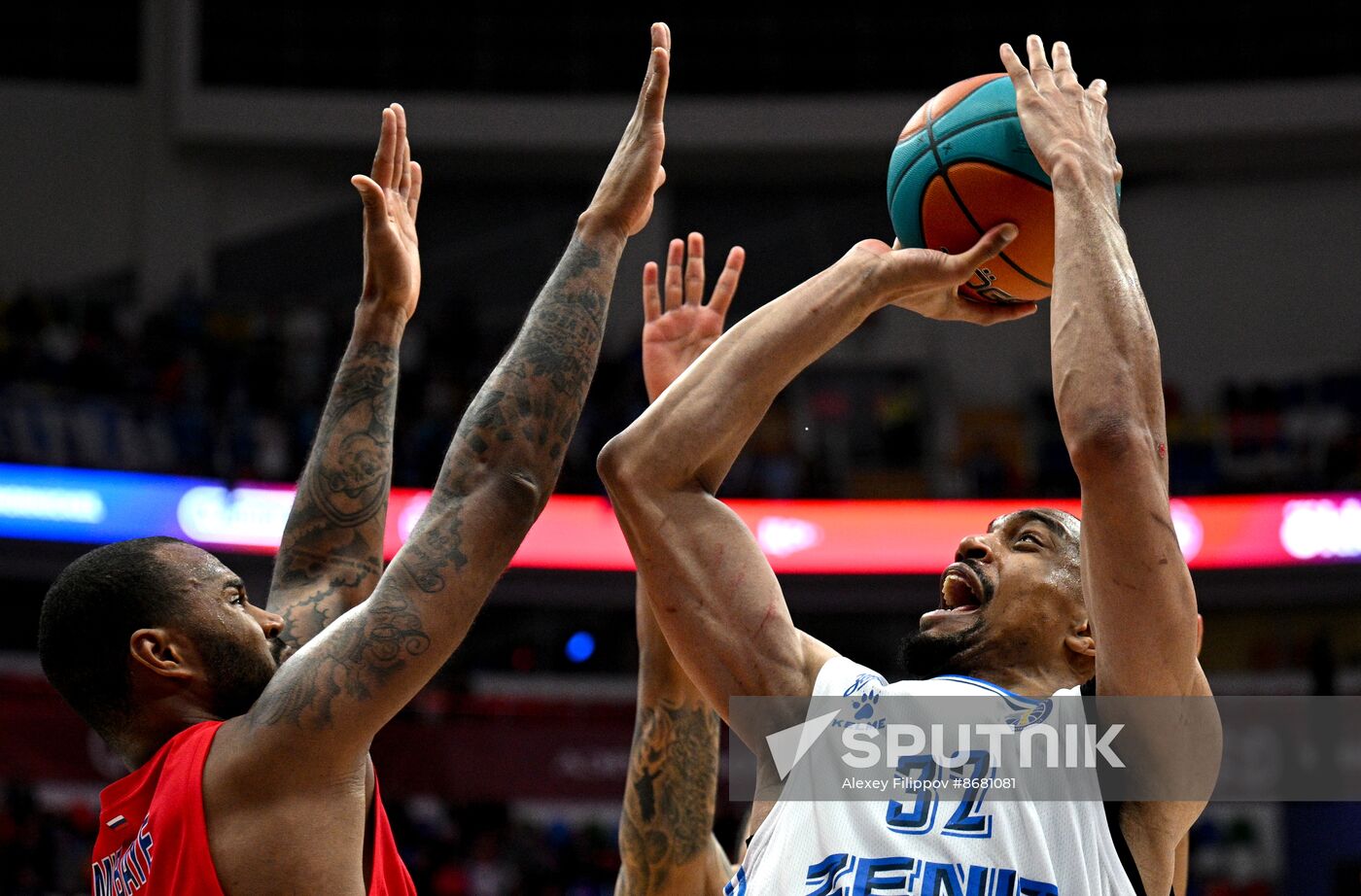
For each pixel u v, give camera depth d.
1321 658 12.52
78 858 10.97
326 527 2.44
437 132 18.62
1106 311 2.10
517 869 11.60
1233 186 19.00
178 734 1.99
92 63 18.77
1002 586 2.33
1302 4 18.78
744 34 19.53
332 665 1.88
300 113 18.70
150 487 12.98
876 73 19.38
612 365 15.79
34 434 13.11
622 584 13.75
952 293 2.58
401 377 15.77
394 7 19.36
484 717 12.11
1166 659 2.00
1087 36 19.20
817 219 19.17
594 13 19.53
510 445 2.04
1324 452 14.99
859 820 2.03
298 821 1.86
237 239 18.84
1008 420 17.45
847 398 17.92
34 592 14.45
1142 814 2.09
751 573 2.33
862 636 15.34
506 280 18.94
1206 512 13.85
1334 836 12.29
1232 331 18.64
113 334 15.95
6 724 11.16
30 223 18.17
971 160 2.47
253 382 15.42
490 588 1.98
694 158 18.83
